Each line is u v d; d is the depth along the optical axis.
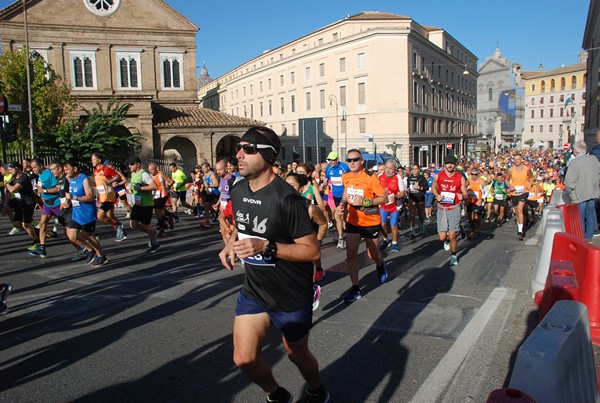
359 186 5.94
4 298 5.49
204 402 3.58
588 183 8.64
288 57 59.53
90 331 5.07
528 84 106.06
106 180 10.46
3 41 32.38
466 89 73.00
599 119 37.38
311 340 4.77
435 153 58.44
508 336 4.77
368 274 7.52
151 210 9.41
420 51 52.50
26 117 26.09
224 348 4.58
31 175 13.84
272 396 3.09
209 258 8.81
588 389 2.49
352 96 51.50
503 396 1.94
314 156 57.19
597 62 40.88
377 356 4.36
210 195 13.21
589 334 2.68
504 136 100.69
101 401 3.61
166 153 34.72
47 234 11.46
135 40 35.38
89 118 28.41
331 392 3.71
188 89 36.88
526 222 12.90
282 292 2.93
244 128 32.75
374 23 52.75
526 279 7.05
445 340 4.70
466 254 9.11
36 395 3.71
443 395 3.65
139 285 6.90
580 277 4.72
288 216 2.87
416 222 14.77
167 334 4.95
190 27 36.50
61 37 33.62
